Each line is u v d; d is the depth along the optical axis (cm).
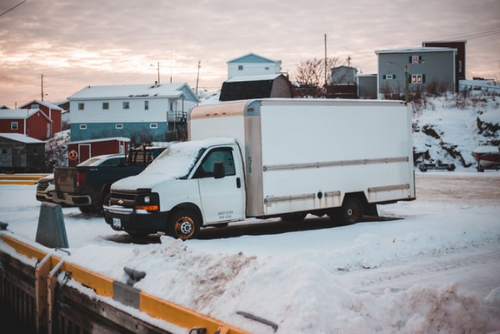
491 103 5134
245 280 468
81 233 1266
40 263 786
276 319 408
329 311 410
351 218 1322
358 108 1340
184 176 1098
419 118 4978
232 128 1207
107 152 4428
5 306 999
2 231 1052
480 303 455
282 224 1434
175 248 616
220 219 1138
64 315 714
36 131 7156
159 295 529
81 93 6750
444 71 6175
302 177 1225
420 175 3653
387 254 904
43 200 1775
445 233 1051
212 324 439
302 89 7025
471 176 3444
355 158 1325
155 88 6738
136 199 1063
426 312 436
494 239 1083
